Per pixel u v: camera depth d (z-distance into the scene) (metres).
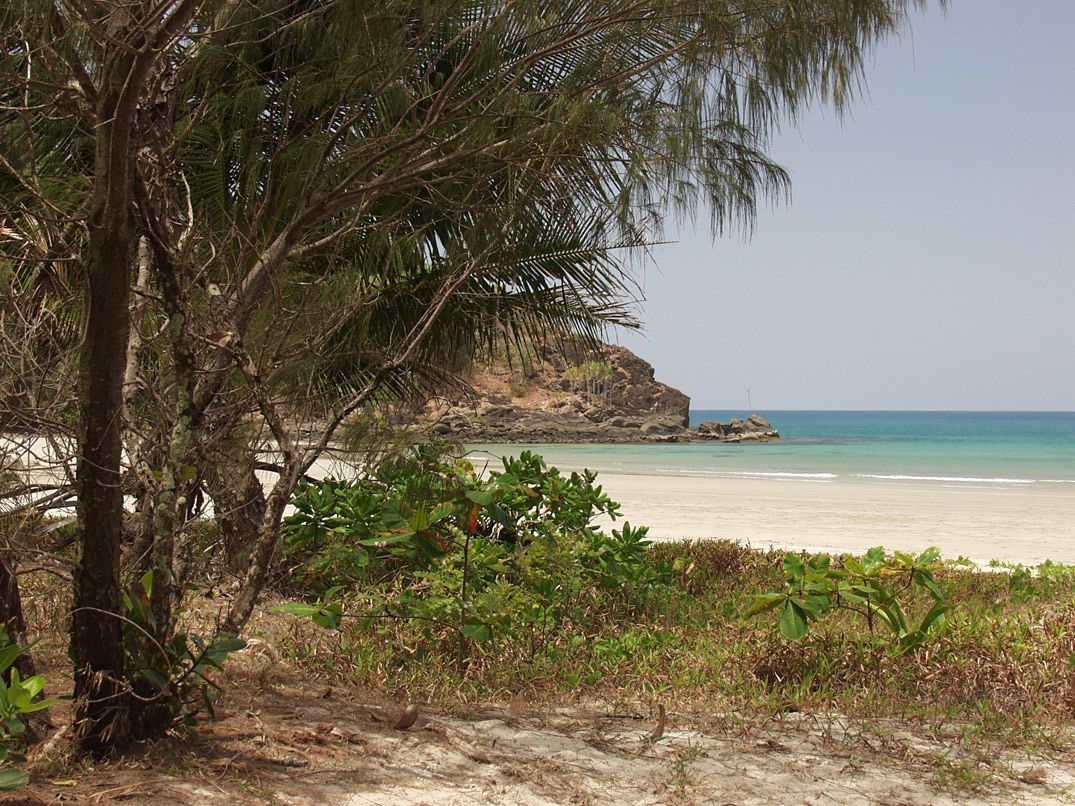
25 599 4.17
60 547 3.81
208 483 3.68
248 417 3.49
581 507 6.12
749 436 96.94
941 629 4.64
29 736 2.74
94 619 2.66
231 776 2.68
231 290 3.25
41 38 2.55
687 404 110.50
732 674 4.43
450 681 4.12
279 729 3.18
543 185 3.56
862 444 77.94
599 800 2.82
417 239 4.09
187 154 4.09
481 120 3.53
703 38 3.37
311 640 4.58
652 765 3.18
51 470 3.07
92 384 2.57
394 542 4.55
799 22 3.36
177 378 2.95
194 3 2.34
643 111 3.52
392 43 3.23
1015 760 3.40
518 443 76.50
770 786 3.03
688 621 5.62
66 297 3.54
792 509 18.12
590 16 3.32
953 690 4.13
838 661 4.41
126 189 2.46
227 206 4.46
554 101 3.50
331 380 4.47
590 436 86.44
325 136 3.61
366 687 3.99
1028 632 4.70
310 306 3.32
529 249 4.32
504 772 3.01
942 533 14.16
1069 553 11.84
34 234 3.29
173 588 3.14
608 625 5.36
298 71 3.55
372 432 3.48
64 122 3.51
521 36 3.31
